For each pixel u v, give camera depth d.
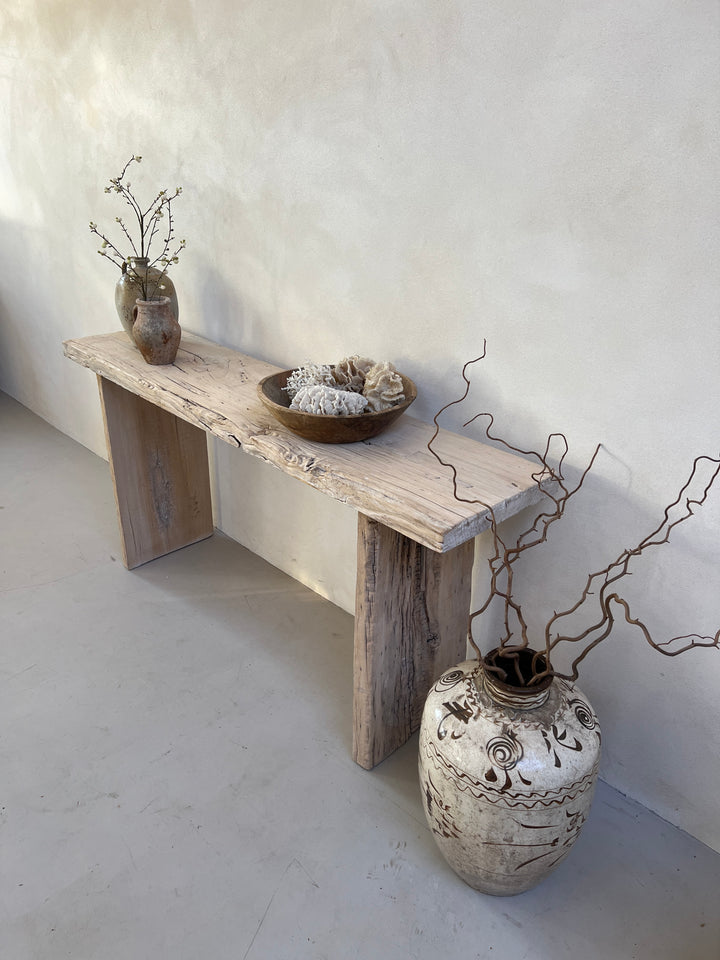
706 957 1.46
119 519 2.48
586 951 1.47
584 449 1.58
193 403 1.91
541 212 1.49
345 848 1.66
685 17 1.21
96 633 2.27
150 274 2.14
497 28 1.44
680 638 1.56
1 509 2.89
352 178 1.82
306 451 1.68
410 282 1.78
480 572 1.91
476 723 1.41
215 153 2.16
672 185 1.30
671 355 1.39
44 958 1.43
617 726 1.75
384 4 1.61
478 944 1.47
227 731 1.95
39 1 2.55
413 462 1.65
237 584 2.53
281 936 1.48
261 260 2.15
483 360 1.70
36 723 1.95
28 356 3.57
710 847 1.68
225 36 1.98
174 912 1.51
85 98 2.54
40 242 3.12
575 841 1.53
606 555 1.63
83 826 1.68
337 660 2.21
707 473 1.42
